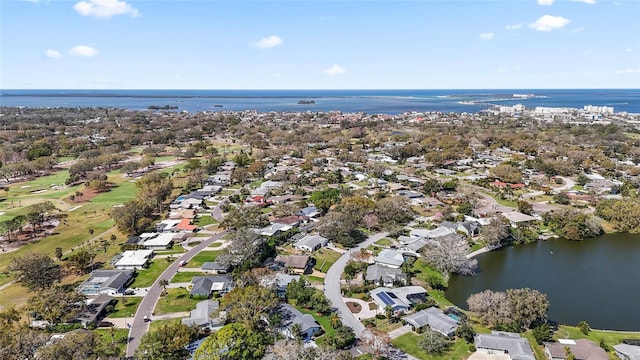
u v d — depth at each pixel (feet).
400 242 440.45
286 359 228.43
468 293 346.95
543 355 258.78
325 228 444.55
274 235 449.48
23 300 323.16
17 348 227.20
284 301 320.29
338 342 260.83
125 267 381.19
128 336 274.57
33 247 428.15
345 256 409.28
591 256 422.82
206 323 282.36
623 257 419.74
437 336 264.11
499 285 361.30
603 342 267.80
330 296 330.54
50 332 276.41
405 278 354.33
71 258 370.53
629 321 305.32
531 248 444.55
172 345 239.71
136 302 320.91
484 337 265.75
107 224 496.64
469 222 479.82
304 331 270.67
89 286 337.72
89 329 281.95
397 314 303.27
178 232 469.57
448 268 371.35
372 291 329.72
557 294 345.72
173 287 344.69
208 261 394.73
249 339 240.73
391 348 262.67
